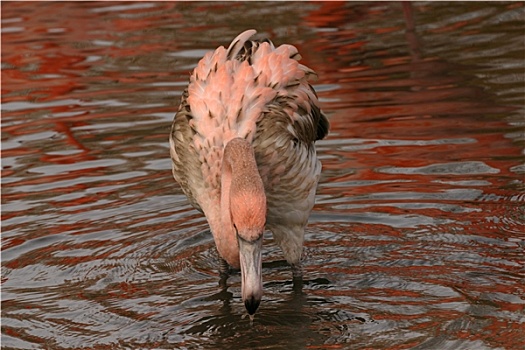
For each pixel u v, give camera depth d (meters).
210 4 22.05
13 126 14.30
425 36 18.39
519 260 9.41
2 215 11.09
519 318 8.20
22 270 9.77
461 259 9.52
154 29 19.97
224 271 9.54
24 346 8.15
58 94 15.88
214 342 8.17
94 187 11.84
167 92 15.49
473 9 20.33
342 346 7.92
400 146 12.70
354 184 11.56
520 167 11.73
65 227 10.76
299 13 20.70
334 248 10.04
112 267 9.78
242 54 9.79
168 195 11.57
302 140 9.23
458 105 14.10
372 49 17.72
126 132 13.68
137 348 8.08
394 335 8.05
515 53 16.61
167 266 9.81
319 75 16.22
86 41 19.27
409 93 14.85
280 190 8.99
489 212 10.56
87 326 8.52
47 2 22.45
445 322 8.22
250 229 7.42
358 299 8.86
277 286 9.32
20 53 18.50
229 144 8.16
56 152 13.09
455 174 11.66
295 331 8.29
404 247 9.89
